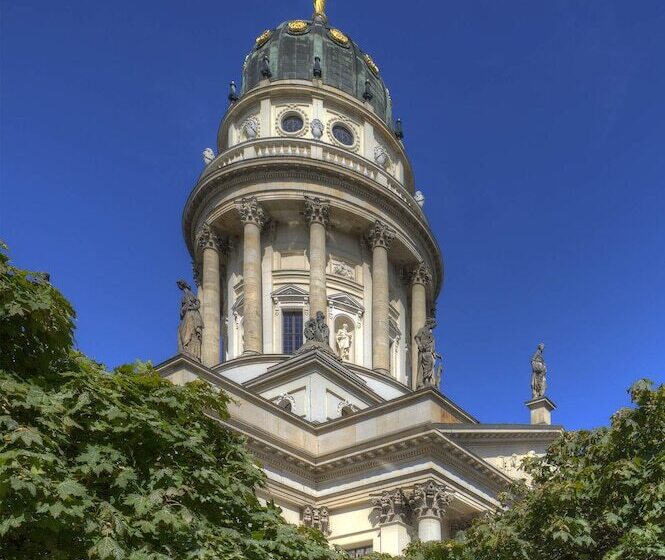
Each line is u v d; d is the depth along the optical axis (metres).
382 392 69.56
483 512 50.78
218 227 76.44
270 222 75.25
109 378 24.45
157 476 22.28
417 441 49.19
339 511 51.94
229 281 77.12
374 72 89.25
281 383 63.06
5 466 18.34
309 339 65.25
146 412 23.67
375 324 72.50
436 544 36.03
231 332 74.88
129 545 20.72
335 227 75.81
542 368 65.62
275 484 50.25
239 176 74.56
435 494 48.34
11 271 22.67
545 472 35.69
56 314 22.52
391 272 79.75
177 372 48.72
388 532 48.69
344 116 81.56
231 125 83.56
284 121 80.38
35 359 22.89
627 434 31.69
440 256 83.31
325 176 74.12
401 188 79.44
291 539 25.80
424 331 56.53
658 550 26.81
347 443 53.97
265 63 83.88
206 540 22.23
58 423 21.17
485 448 54.91
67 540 19.92
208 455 24.44
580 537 29.23
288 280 73.69
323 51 84.75
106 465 21.34
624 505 29.73
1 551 19.36
